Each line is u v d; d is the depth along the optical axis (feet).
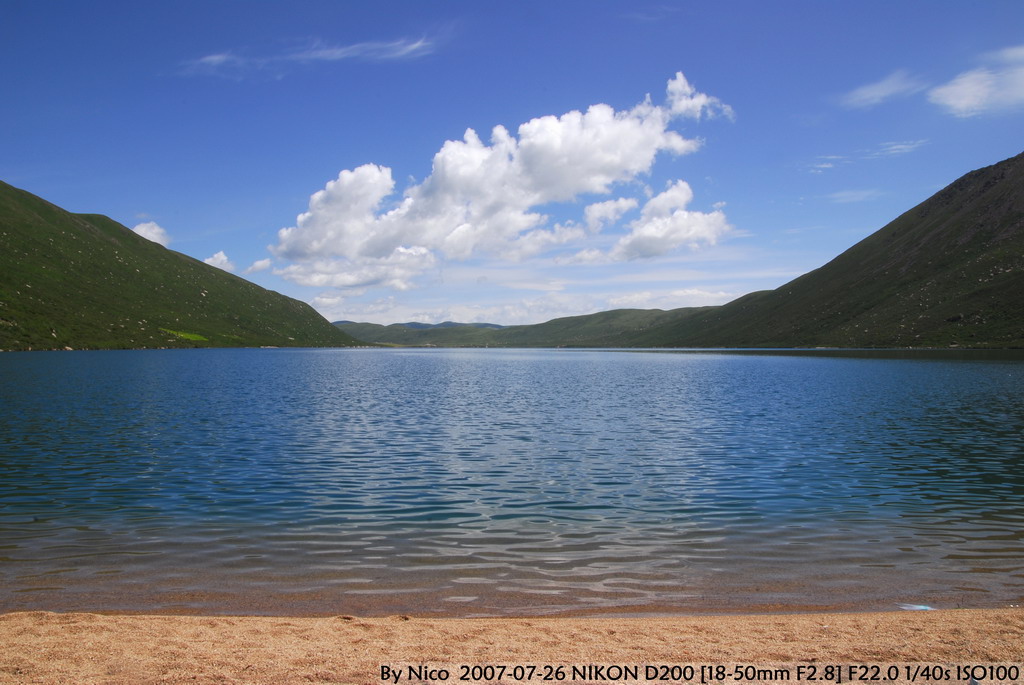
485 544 63.77
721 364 541.34
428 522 71.82
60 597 48.70
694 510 77.36
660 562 58.44
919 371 372.58
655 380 336.29
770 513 75.97
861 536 66.64
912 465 104.94
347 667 34.22
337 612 46.32
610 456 113.80
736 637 39.42
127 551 60.64
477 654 36.32
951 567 56.85
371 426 152.66
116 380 296.92
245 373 380.99
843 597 49.60
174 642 37.55
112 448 118.42
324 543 63.67
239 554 60.03
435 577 54.29
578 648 37.40
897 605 47.91
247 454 113.91
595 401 220.02
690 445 125.49
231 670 33.58
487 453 116.67
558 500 82.12
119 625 40.60
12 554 59.47
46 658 34.65
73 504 78.64
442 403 212.23
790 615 44.88
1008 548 62.59
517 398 231.91
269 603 47.93
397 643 38.01
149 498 81.92
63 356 611.47
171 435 134.82
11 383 271.90
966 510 77.20
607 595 50.08
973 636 39.40
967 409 185.16
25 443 123.03
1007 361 478.18
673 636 39.52
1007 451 117.60
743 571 55.93
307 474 97.50
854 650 37.06
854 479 94.63
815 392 246.88
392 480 93.71
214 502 80.12
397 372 427.74
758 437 135.54
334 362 609.83
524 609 47.09
